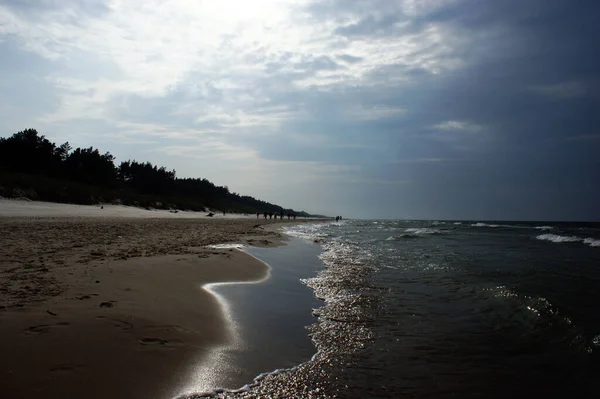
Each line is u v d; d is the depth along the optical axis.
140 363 3.48
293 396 3.24
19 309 4.56
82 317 4.43
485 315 5.93
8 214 29.02
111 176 67.00
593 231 41.22
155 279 6.90
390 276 9.36
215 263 9.27
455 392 3.48
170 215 52.66
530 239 26.59
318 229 39.50
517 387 3.60
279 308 6.04
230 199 126.94
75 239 12.76
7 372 3.06
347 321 5.56
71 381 3.02
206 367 3.59
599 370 3.96
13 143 52.00
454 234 32.69
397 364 4.07
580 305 6.43
